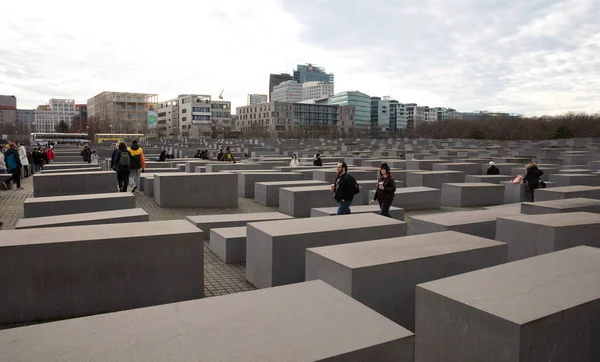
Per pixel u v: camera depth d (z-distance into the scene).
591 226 7.86
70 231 6.23
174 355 2.69
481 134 87.56
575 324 3.79
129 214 8.89
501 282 4.34
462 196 16.23
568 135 70.94
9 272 5.42
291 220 7.98
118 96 147.75
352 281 5.14
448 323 3.97
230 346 2.81
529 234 7.94
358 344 2.85
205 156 32.50
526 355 3.46
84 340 2.86
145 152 43.94
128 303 5.96
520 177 17.33
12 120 196.62
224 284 7.51
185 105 152.38
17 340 2.84
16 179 18.92
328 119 162.50
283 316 3.27
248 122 166.12
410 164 26.47
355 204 15.01
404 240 6.54
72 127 155.00
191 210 13.96
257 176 17.20
